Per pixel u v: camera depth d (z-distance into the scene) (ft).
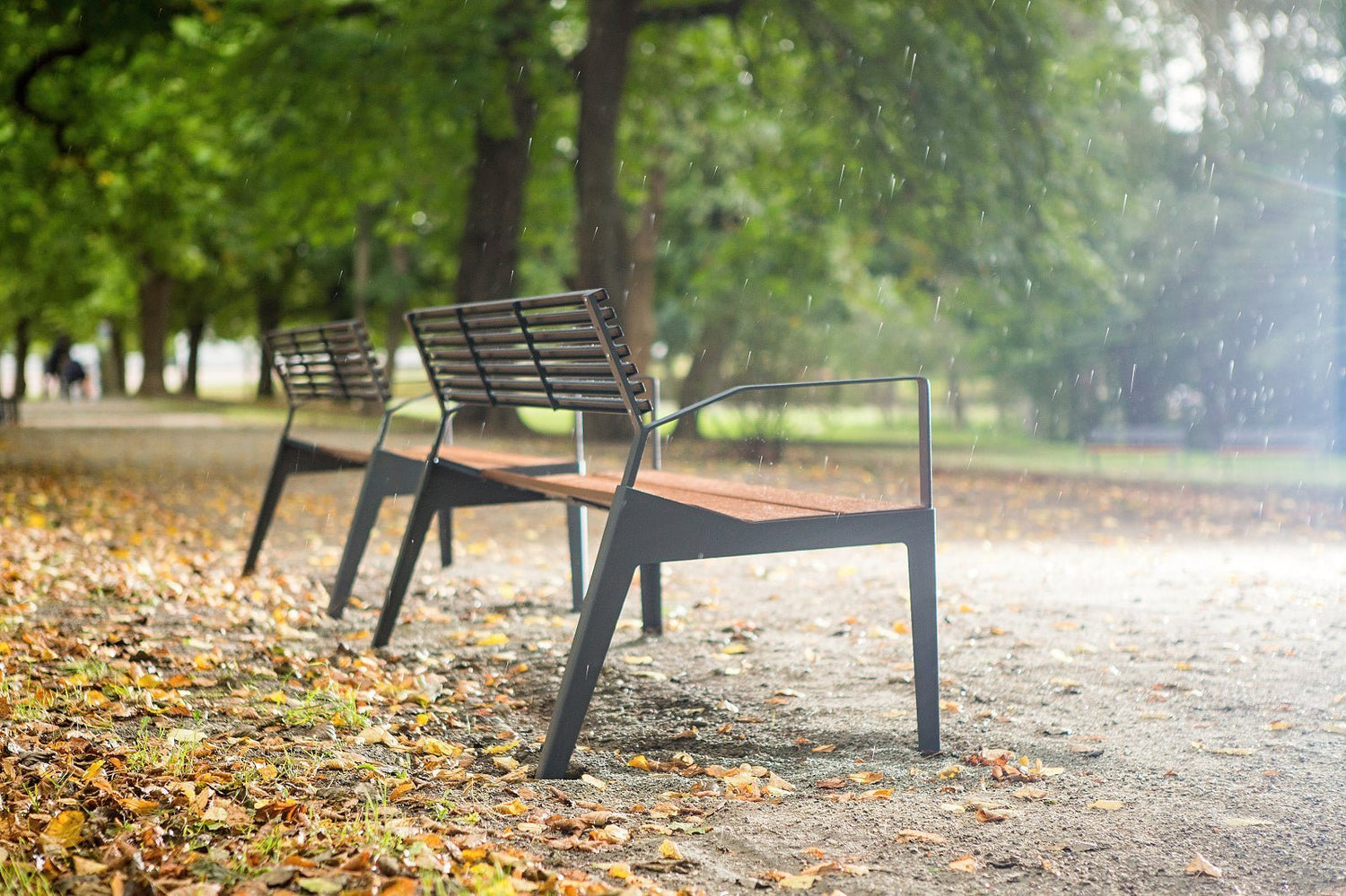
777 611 20.15
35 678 13.71
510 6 65.51
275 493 23.34
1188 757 11.71
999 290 67.67
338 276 133.28
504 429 76.69
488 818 9.86
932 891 8.46
